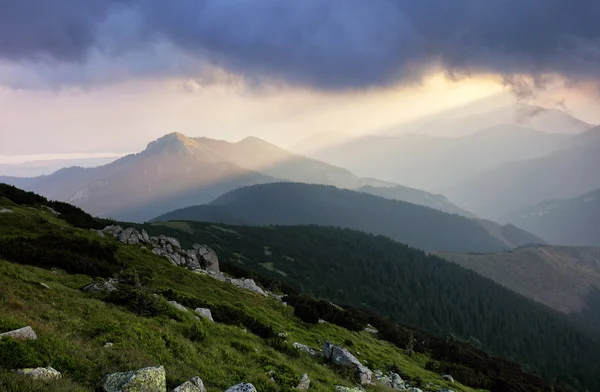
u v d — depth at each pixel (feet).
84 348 48.14
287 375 68.03
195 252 225.15
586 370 568.00
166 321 72.79
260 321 117.70
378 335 186.80
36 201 194.18
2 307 53.21
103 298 76.64
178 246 216.33
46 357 41.60
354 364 97.66
